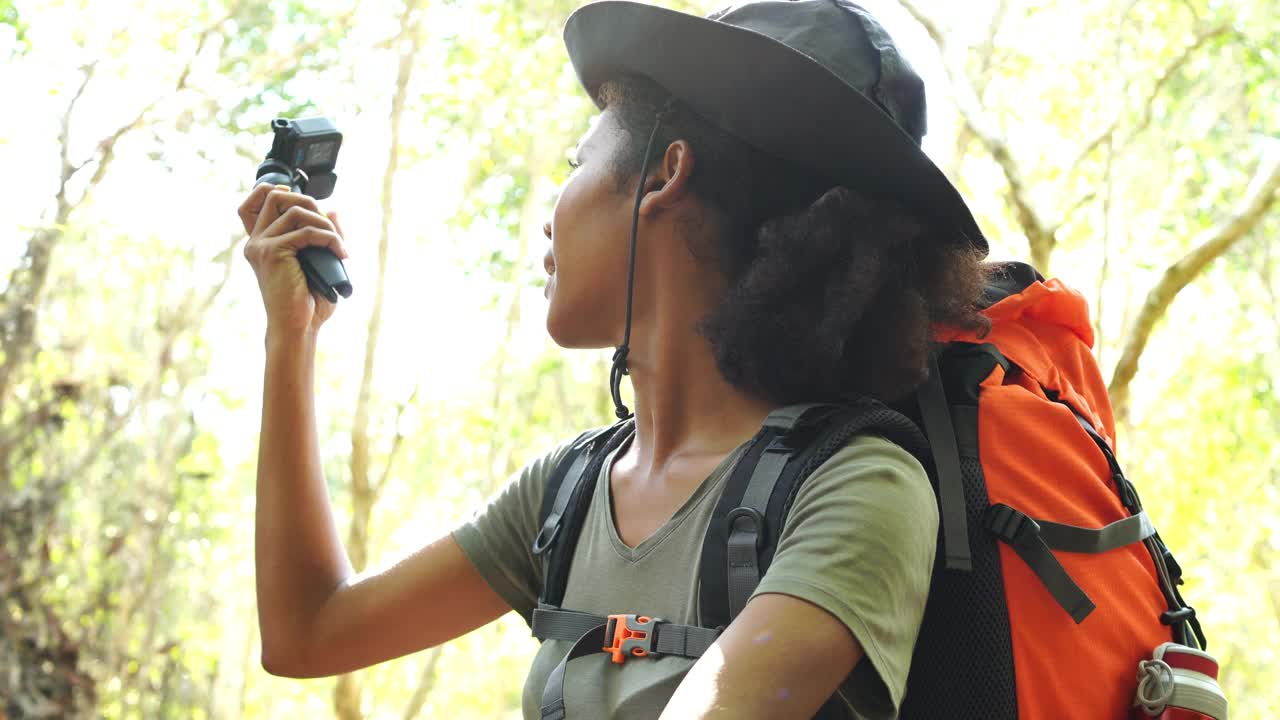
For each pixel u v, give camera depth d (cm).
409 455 998
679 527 96
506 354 937
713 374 102
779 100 99
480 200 934
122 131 709
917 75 108
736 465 94
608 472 107
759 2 108
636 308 105
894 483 88
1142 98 830
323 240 121
